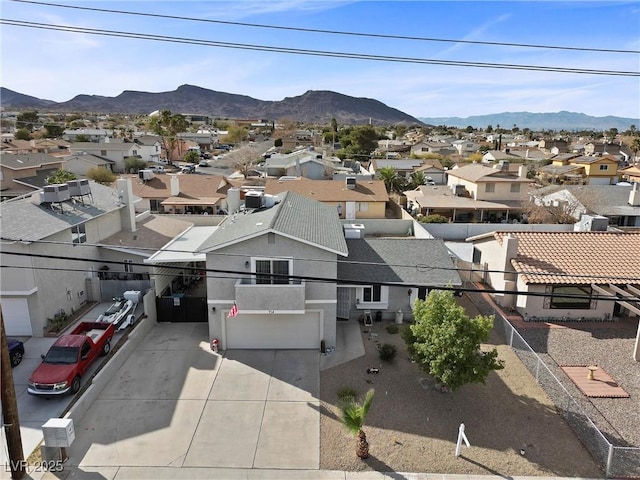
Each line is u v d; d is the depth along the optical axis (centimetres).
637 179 7125
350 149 10806
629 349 2155
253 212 2625
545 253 2592
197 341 2180
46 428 1329
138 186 5044
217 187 5172
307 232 2077
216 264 2012
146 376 1870
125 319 2273
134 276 2686
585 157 8075
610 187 5259
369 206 4525
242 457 1421
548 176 7769
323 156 8631
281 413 1639
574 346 2173
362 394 1748
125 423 1574
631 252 2611
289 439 1504
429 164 7906
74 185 2648
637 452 1355
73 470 1357
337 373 1902
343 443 1490
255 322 2084
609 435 1530
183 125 9906
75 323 2311
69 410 1555
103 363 1881
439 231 4038
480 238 2939
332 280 1173
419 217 4678
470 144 12588
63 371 1697
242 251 1988
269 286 1944
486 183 5206
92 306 2514
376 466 1389
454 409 1667
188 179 5303
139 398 1720
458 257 3059
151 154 9669
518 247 2636
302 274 2016
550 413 1653
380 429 1555
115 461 1397
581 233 2777
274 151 10981
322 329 2080
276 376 1877
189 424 1574
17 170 5412
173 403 1692
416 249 2588
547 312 2453
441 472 1368
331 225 2409
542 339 2241
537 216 4731
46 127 12775
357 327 2323
